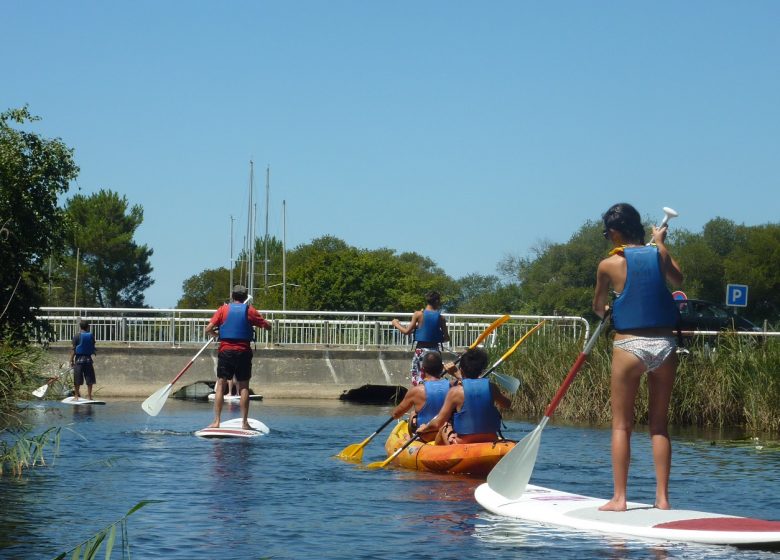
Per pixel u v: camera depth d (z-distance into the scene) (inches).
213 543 225.3
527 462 255.3
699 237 2679.6
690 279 2471.7
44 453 396.5
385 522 252.5
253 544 224.5
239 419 526.6
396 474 350.9
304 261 3644.2
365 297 2847.0
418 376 568.1
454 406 366.0
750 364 594.6
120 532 235.8
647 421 618.2
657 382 244.2
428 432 380.5
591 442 483.5
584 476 352.5
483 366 372.5
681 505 290.2
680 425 609.3
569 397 649.0
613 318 244.5
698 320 985.5
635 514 243.6
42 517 254.2
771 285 2375.7
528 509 259.0
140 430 509.4
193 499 287.1
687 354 627.2
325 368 924.0
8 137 625.6
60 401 763.4
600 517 242.8
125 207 3166.8
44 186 633.6
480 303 3011.8
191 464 368.5
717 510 281.4
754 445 479.5
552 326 737.0
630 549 216.1
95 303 3102.9
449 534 235.8
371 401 893.8
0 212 603.2
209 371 908.0
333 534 236.4
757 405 570.6
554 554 212.2
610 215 254.4
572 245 2869.1
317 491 306.8
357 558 210.2
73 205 3093.0
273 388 906.1
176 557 210.8
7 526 241.8
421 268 4269.2
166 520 253.0
